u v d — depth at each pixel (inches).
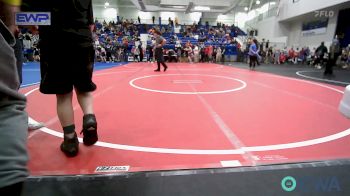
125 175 73.5
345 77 377.7
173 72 416.2
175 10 1243.8
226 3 1087.0
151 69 474.3
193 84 269.9
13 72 29.5
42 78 82.0
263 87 253.0
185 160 85.0
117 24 1155.9
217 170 77.1
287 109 159.3
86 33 83.7
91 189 66.8
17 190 28.7
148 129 117.3
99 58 754.2
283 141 103.7
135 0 1052.5
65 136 87.6
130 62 739.4
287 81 308.3
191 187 68.2
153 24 1212.5
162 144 99.3
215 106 165.0
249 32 1179.3
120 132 112.7
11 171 27.2
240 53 882.1
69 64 80.8
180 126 122.3
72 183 69.1
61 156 87.4
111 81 284.8
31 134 108.0
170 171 76.5
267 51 837.2
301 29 917.8
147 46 822.5
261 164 81.5
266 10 1123.3
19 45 90.2
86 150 92.7
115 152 91.2
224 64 719.1
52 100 175.3
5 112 28.7
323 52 579.8
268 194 66.1
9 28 32.1
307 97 200.8
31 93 201.9
